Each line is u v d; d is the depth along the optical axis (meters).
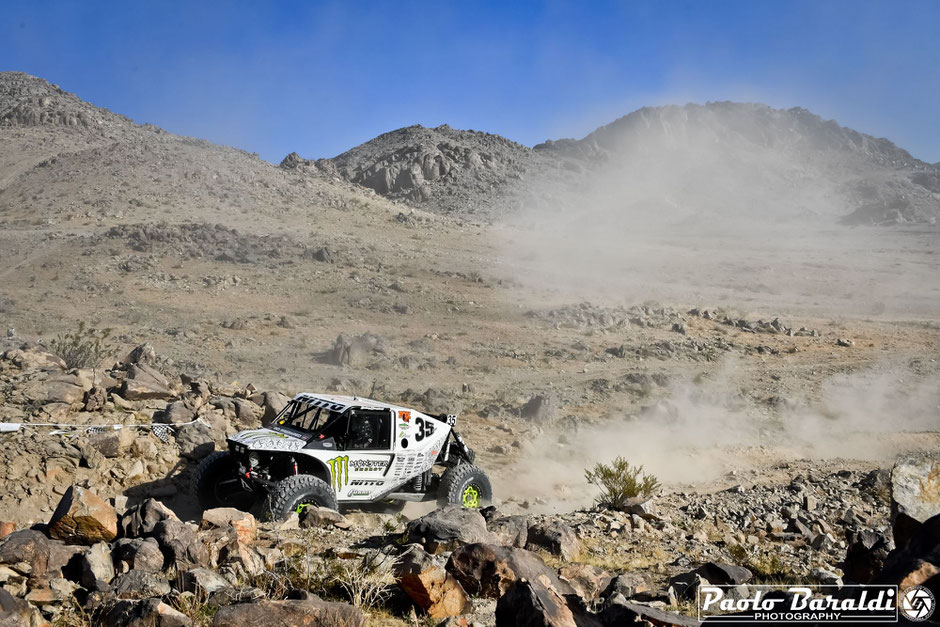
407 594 5.55
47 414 11.68
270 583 5.73
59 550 5.70
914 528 5.51
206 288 45.84
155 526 6.23
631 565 8.23
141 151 106.31
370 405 10.28
